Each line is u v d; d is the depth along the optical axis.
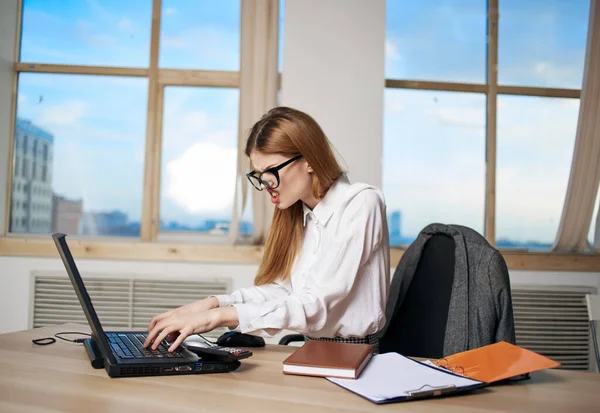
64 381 0.89
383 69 2.90
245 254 2.90
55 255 2.94
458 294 1.32
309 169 1.37
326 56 2.90
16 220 3.17
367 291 1.38
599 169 3.09
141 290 2.93
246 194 2.97
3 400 0.77
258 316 1.13
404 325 1.51
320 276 1.26
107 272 2.93
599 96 3.10
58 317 2.93
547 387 0.92
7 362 1.02
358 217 1.32
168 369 0.96
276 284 1.50
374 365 1.01
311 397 0.83
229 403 0.79
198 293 2.93
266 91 2.97
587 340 3.02
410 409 0.78
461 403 0.82
